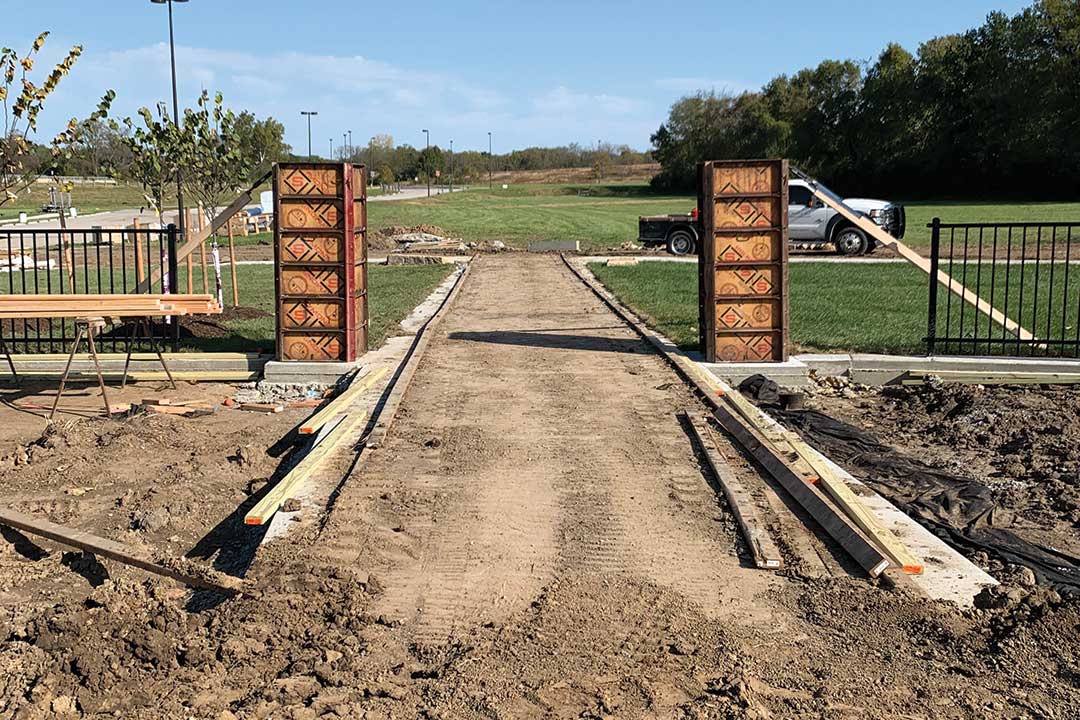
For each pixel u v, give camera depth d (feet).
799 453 25.48
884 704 14.08
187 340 45.78
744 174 37.76
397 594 18.06
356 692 14.43
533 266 92.89
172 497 24.23
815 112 288.71
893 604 17.25
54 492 25.13
